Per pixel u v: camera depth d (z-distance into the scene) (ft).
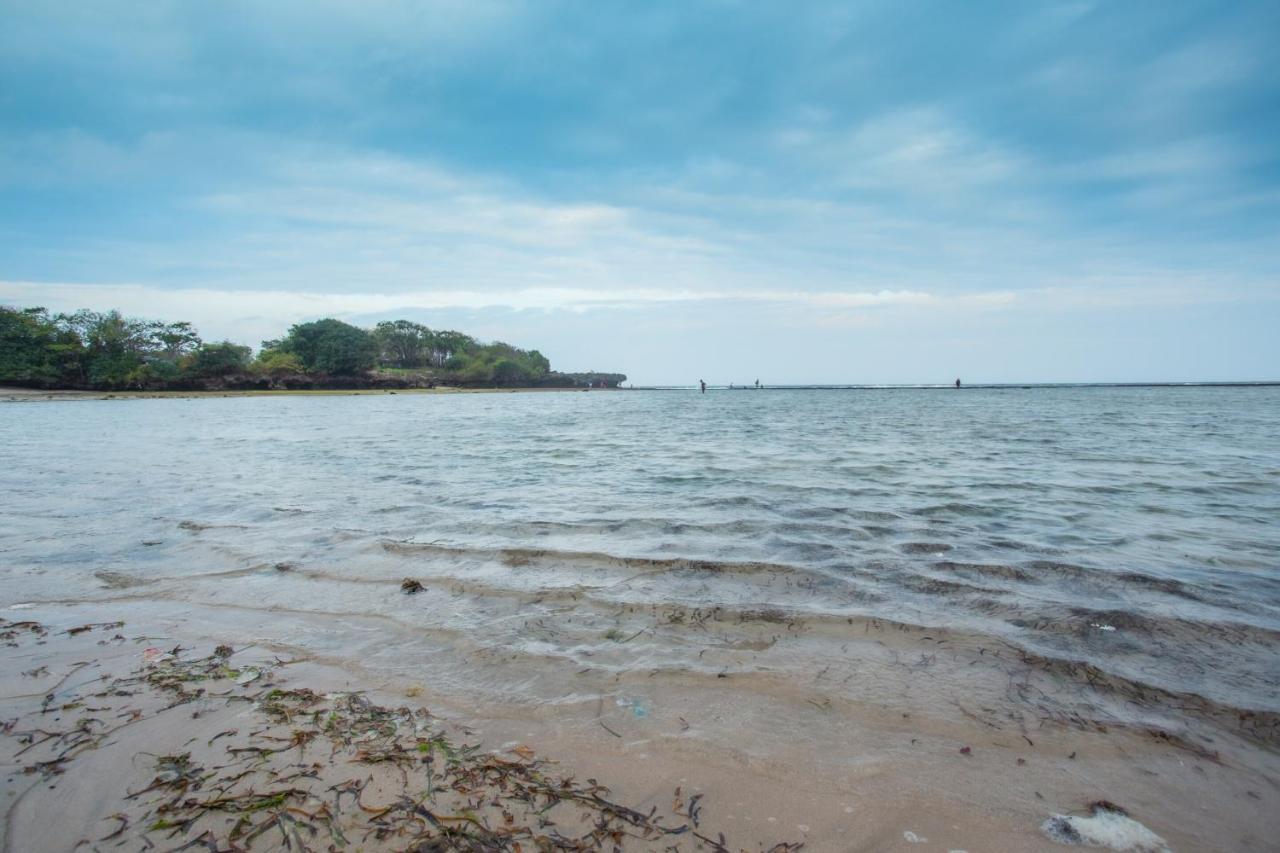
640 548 21.83
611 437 74.74
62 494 33.30
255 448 60.70
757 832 8.16
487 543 22.56
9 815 8.44
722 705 11.36
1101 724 10.71
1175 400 222.07
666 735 10.40
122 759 9.74
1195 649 13.66
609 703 11.46
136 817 8.45
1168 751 9.97
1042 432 80.38
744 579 18.47
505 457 52.13
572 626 15.05
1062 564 19.85
